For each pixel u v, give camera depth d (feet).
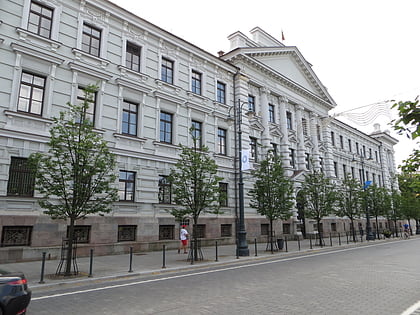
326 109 128.57
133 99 62.80
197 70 77.87
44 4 52.85
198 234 69.87
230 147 82.38
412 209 136.87
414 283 30.55
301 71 115.96
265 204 65.10
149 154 62.85
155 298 25.14
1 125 45.21
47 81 51.24
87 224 51.80
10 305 17.04
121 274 35.04
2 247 43.16
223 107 82.94
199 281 32.48
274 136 98.73
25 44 49.34
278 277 34.37
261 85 95.81
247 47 90.63
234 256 53.31
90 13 58.85
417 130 16.75
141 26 65.87
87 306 22.99
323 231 111.45
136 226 58.80
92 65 57.47
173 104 70.18
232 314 20.67
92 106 57.11
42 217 46.91
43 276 33.40
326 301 23.77
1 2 47.96
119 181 58.08
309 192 84.07
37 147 48.16
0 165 44.34
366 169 160.97
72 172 36.29
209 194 50.03
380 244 86.22
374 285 29.66
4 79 46.57
